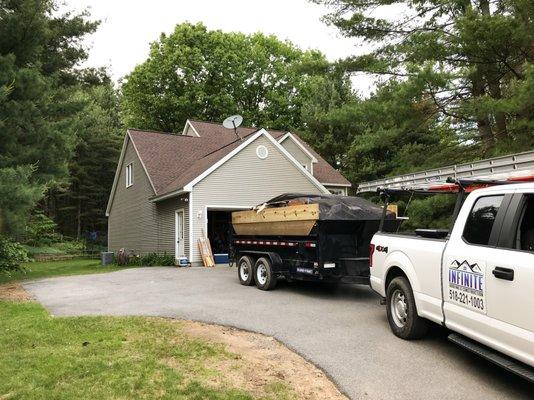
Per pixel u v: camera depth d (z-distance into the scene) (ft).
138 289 37.14
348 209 30.55
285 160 69.10
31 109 44.57
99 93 156.25
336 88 106.11
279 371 17.16
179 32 134.10
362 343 20.27
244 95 142.61
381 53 53.26
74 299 32.68
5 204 36.47
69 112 55.98
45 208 131.34
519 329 13.61
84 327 22.94
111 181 130.62
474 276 15.69
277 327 23.16
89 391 14.89
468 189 18.40
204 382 15.71
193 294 33.81
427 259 18.75
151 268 57.26
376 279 23.08
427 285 18.71
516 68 44.60
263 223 35.60
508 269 14.07
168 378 15.94
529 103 36.86
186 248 61.72
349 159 99.35
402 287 20.61
